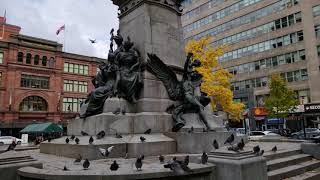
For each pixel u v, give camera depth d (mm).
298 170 9039
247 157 6551
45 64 55844
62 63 57938
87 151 8445
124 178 5273
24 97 52312
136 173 5363
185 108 11031
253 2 50844
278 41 47281
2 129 49344
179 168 5711
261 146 12773
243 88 51219
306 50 43688
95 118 10242
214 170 6449
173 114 10938
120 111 10500
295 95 40875
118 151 8797
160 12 12750
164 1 12945
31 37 54625
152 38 12109
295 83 44688
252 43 50469
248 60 50781
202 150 9492
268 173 8094
